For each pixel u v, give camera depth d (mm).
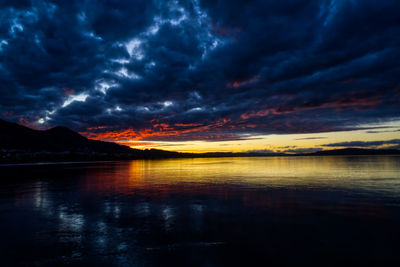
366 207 11594
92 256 6422
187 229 8570
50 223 9539
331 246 6871
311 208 11539
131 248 6922
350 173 30422
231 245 7031
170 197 15203
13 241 7586
